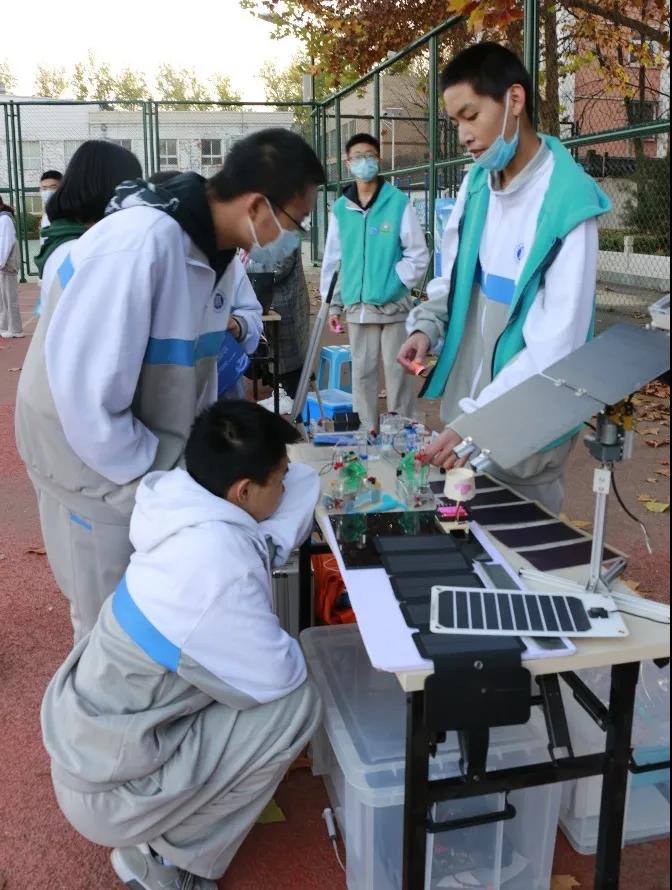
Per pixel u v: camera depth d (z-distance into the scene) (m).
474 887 2.12
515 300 2.46
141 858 2.15
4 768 2.69
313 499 2.33
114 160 2.66
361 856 2.08
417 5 13.10
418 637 1.74
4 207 10.52
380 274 5.27
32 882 2.26
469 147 2.46
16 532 4.50
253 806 2.15
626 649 1.74
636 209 7.94
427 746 1.76
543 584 1.97
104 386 2.07
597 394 1.75
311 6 13.38
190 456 2.10
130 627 2.01
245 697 2.04
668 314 1.55
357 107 19.16
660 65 7.30
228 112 21.11
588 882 2.23
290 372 6.43
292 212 2.17
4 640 3.42
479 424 1.96
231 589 1.96
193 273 2.21
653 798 2.31
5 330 10.82
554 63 7.30
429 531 2.27
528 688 1.69
